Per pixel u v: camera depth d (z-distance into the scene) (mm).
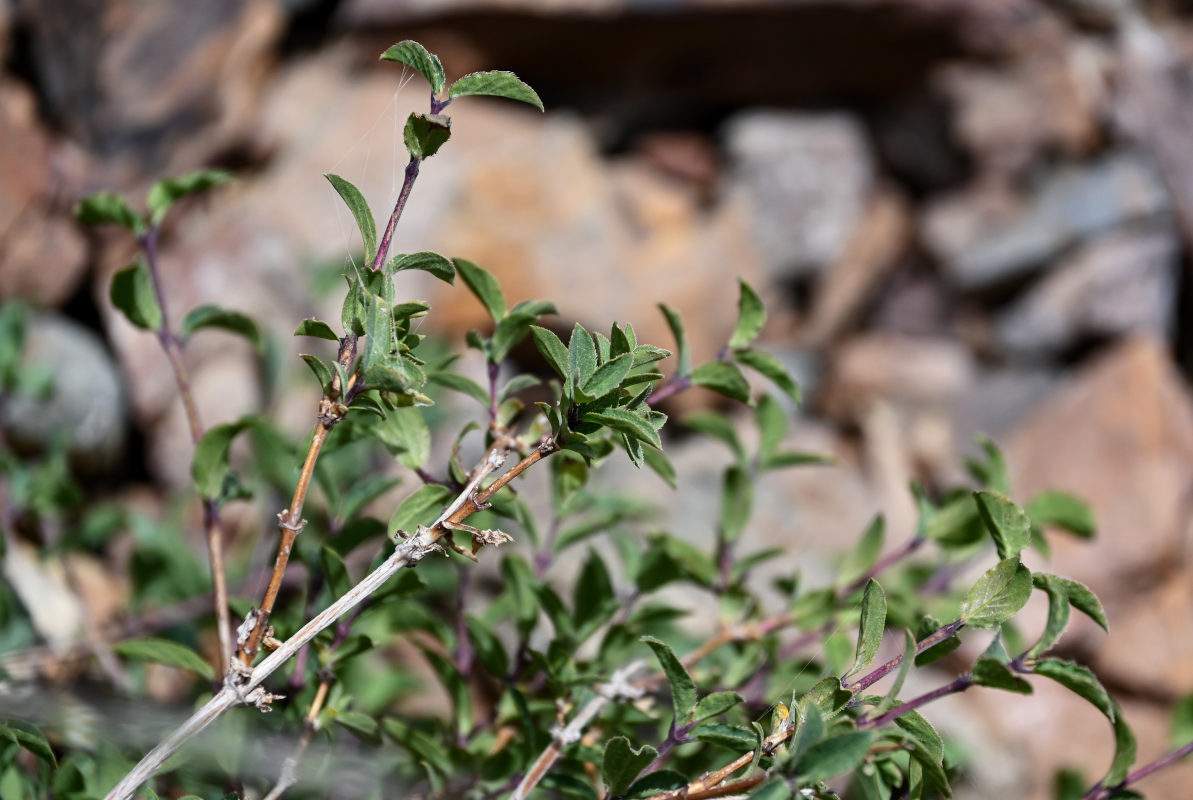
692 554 1907
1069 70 4898
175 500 3070
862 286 5117
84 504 3582
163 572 2496
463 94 1173
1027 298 5074
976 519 1868
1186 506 4336
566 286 4434
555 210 4500
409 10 4543
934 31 4766
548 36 4688
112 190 3818
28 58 3693
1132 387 4555
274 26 4270
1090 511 1906
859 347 5102
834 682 1194
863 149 5133
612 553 3434
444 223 4309
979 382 5008
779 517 4184
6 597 2221
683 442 4523
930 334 5164
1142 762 3746
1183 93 5043
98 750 1616
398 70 4668
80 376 3555
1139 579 4145
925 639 1248
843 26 4742
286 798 1562
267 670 1177
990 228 5043
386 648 2990
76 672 2244
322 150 4340
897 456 4719
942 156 5121
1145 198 4926
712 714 1234
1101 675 3979
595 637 2486
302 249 4094
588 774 1731
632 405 1198
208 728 1428
